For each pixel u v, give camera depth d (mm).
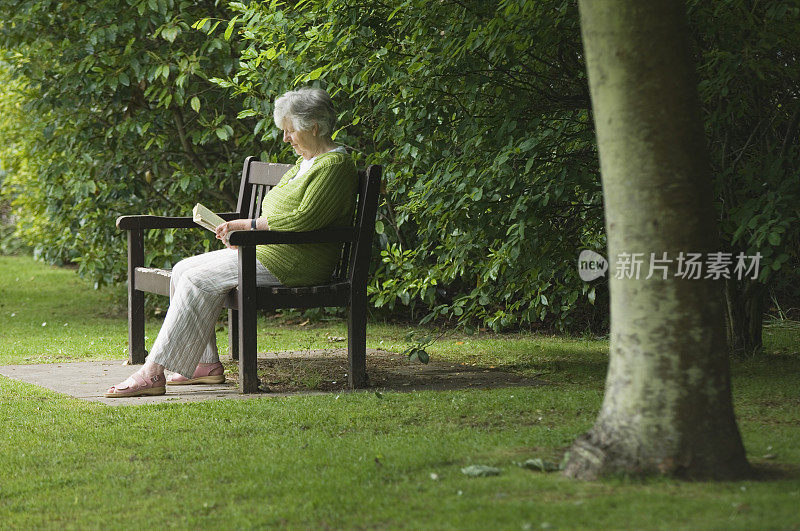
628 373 5410
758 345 10828
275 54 11914
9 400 8539
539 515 4816
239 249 8750
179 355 8812
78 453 6617
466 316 11406
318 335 13562
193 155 14914
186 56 13570
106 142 14844
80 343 12734
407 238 13758
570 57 9984
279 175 10367
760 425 7113
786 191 8688
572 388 8898
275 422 7441
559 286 11133
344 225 9211
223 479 5902
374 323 14883
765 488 5152
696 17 8883
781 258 8539
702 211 5320
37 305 17438
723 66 8656
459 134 9828
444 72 9453
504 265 10461
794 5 8289
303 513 5133
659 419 5328
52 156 15531
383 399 8320
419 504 5176
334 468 6000
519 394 8461
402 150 10578
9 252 27484
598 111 5441
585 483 5328
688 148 5293
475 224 9977
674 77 5266
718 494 5031
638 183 5305
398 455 6234
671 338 5305
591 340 12727
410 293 11797
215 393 8922
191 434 7078
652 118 5266
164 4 13336
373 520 4973
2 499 5672
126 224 10664
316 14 11234
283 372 10062
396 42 10492
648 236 5301
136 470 6168
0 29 14789
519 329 13891
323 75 10977
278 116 9219
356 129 13328
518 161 9805
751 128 10086
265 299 8852
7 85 17672
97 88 13812
